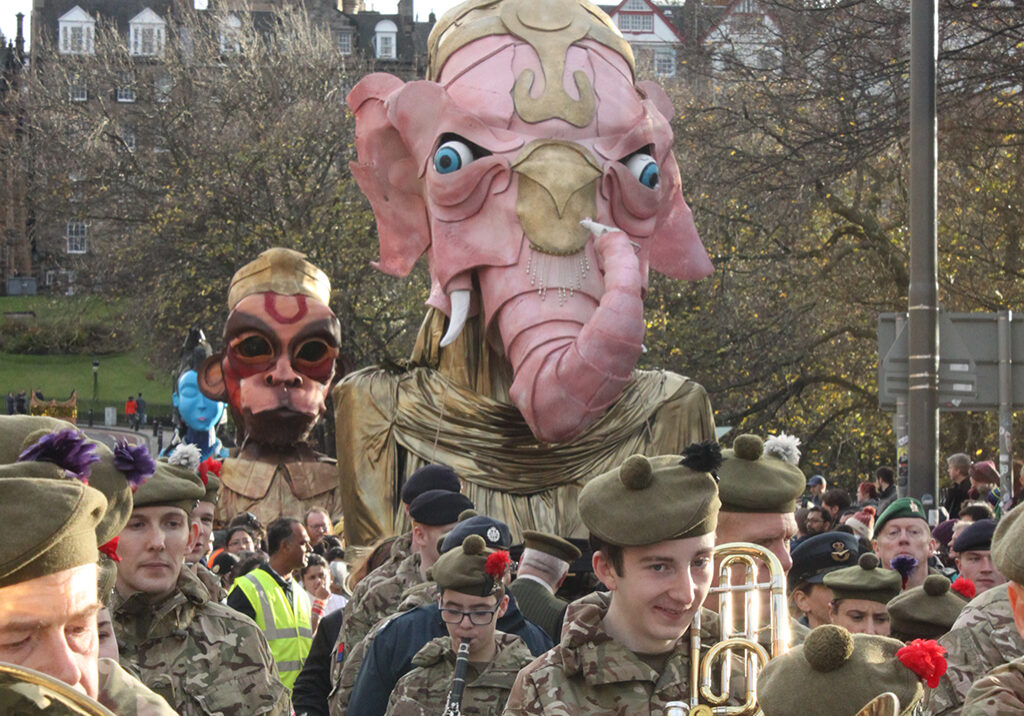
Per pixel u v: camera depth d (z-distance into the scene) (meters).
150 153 59.38
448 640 7.60
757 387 34.31
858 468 39.38
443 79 12.41
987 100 27.14
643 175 11.87
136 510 7.33
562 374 10.84
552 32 12.24
